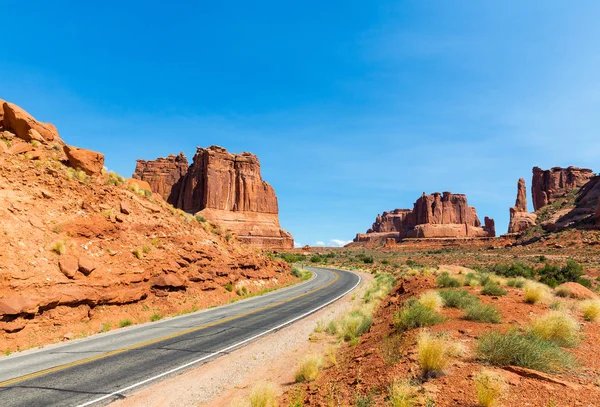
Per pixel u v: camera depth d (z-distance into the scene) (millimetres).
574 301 13719
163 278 19891
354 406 5387
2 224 15086
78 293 14914
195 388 7938
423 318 9664
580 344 7664
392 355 7434
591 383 5297
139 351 10984
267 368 9578
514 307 11859
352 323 12898
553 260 56562
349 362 8422
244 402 6812
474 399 4730
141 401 7113
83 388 7727
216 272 25344
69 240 17250
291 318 17250
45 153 22688
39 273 14414
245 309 20266
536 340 6602
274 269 38250
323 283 37500
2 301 12383
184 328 14727
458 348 6836
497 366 5988
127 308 17047
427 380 5676
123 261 18797
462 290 14945
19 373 8805
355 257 105812
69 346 11914
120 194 23875
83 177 22375
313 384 7484
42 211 17562
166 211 28266
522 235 106625
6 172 18016
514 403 4559
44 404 6816
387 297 21312
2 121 23125
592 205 96688
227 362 9930
